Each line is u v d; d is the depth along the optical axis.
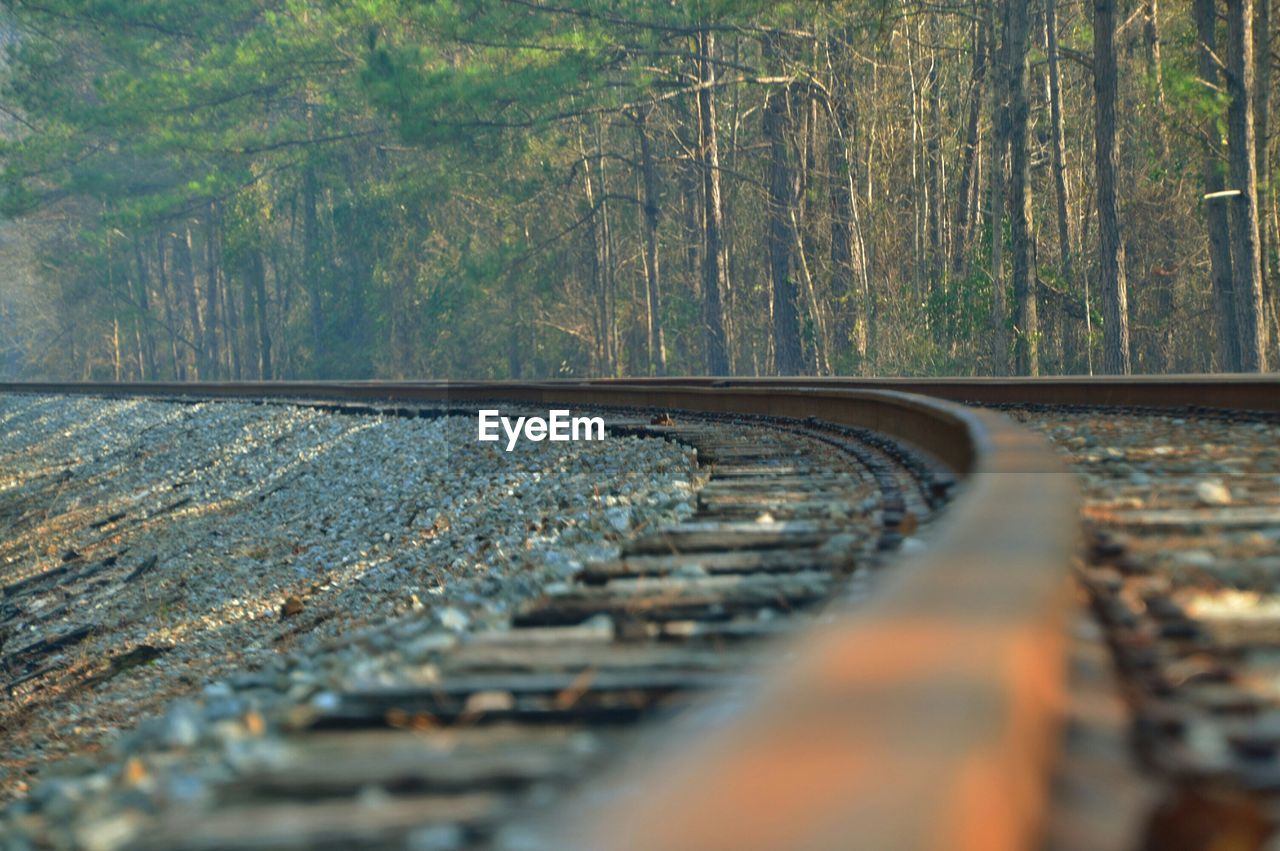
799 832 1.53
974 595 3.20
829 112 76.88
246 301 121.50
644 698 5.18
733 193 95.69
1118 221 52.28
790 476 14.52
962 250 78.38
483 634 6.79
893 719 1.98
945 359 67.50
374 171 105.62
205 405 47.38
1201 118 56.00
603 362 102.69
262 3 100.62
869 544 8.48
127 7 92.25
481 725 4.94
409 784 4.11
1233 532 8.18
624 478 19.69
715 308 85.31
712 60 77.94
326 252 109.56
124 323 123.06
